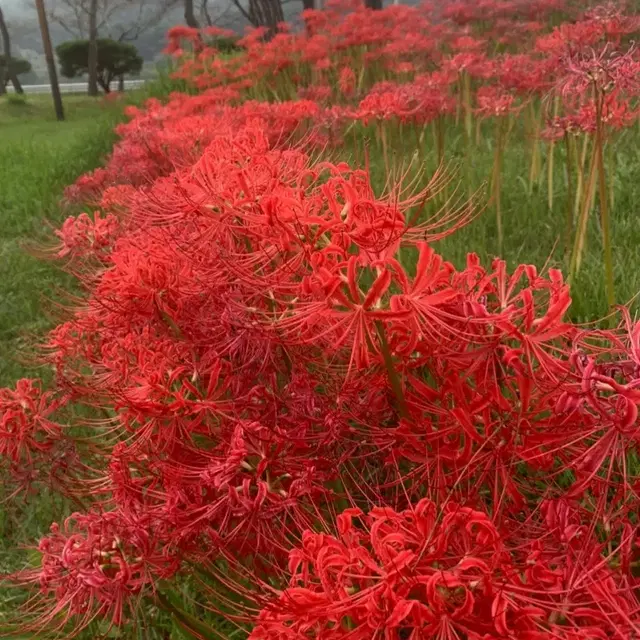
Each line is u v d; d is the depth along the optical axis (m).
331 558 1.34
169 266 2.15
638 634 1.27
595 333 1.58
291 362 2.01
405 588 1.30
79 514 2.00
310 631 1.42
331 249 1.59
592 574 1.38
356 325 1.63
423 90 4.89
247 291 2.00
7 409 2.39
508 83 4.79
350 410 1.93
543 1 8.73
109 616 2.23
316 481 1.92
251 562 2.00
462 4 9.25
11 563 2.89
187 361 2.12
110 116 13.60
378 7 11.98
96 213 3.25
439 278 1.62
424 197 2.02
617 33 4.33
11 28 44.19
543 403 1.60
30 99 29.34
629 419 1.40
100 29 33.28
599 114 2.78
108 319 2.32
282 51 8.85
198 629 1.99
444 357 1.66
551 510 1.52
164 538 1.87
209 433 2.04
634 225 3.88
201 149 4.12
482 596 1.32
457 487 1.72
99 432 3.18
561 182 4.76
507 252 3.96
